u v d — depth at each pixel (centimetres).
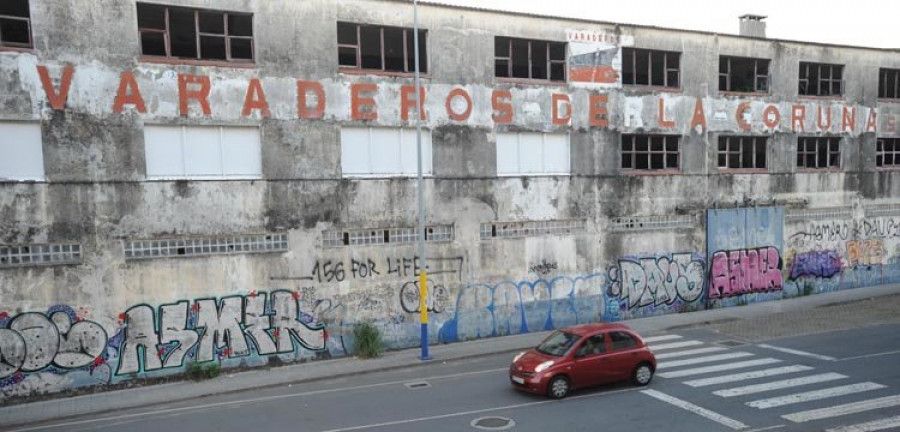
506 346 1819
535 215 2019
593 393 1310
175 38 1655
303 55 1695
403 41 1866
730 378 1391
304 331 1712
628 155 2214
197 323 1598
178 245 1582
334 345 1750
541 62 2067
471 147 1917
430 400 1305
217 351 1617
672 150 2291
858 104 2647
